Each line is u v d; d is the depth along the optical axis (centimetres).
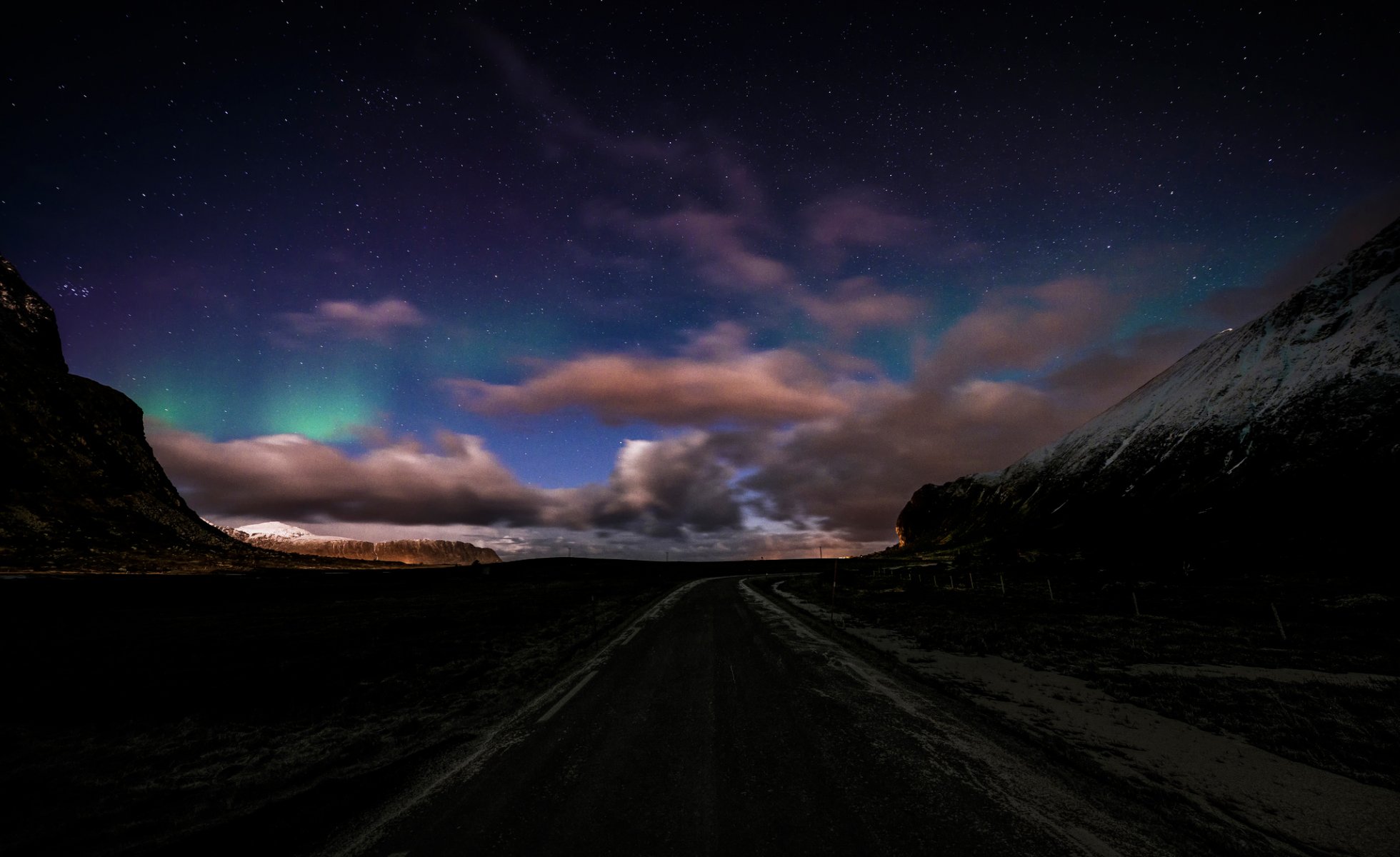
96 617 2225
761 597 2866
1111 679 941
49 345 11288
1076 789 508
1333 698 805
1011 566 4147
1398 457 4916
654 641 1452
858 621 1791
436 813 484
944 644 1307
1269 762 574
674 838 428
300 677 1062
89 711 852
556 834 439
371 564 11825
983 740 648
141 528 8350
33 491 7488
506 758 621
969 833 426
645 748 636
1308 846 409
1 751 680
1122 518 8131
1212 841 413
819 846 409
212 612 2439
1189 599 2217
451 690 967
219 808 511
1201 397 10706
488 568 7075
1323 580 2648
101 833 462
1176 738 648
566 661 1202
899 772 551
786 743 645
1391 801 480
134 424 11031
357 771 595
